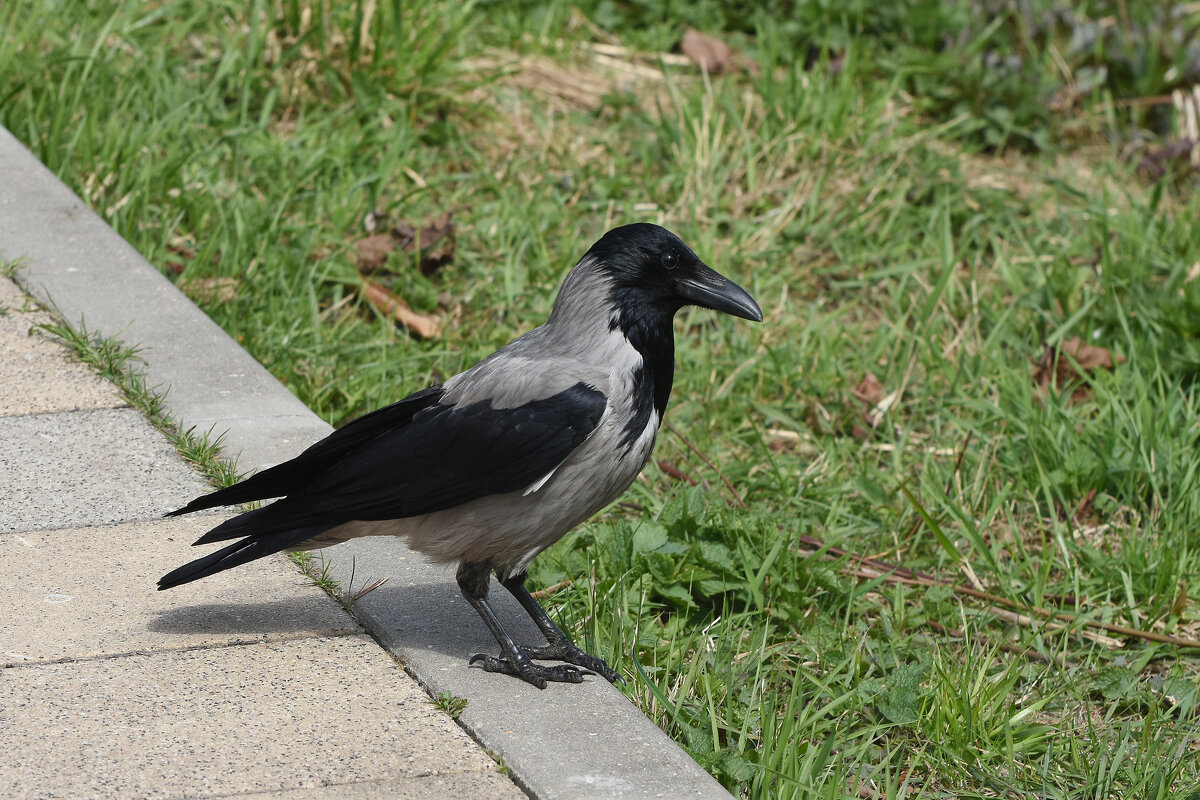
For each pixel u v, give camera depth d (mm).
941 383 9953
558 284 10602
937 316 10516
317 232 10508
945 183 12000
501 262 10789
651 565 7168
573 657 6023
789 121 12344
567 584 7156
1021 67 13273
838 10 13609
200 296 9539
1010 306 10734
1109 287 10453
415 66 12141
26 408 7609
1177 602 7422
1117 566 7805
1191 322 9875
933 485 8469
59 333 8242
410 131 11914
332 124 11820
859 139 12242
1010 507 8438
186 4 12758
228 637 5852
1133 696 6785
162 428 7504
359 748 5125
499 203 11359
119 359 8055
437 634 6008
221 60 12180
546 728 5305
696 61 13562
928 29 13625
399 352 9641
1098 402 9438
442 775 5000
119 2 12609
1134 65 13750
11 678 5445
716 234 11344
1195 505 8164
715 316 10633
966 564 7684
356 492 5656
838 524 8336
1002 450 9000
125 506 6812
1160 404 9117
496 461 5566
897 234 11531
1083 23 13914
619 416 5762
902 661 7031
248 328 9297
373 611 6145
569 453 5625
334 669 5672
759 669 6492
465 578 5918
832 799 5379
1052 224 11906
